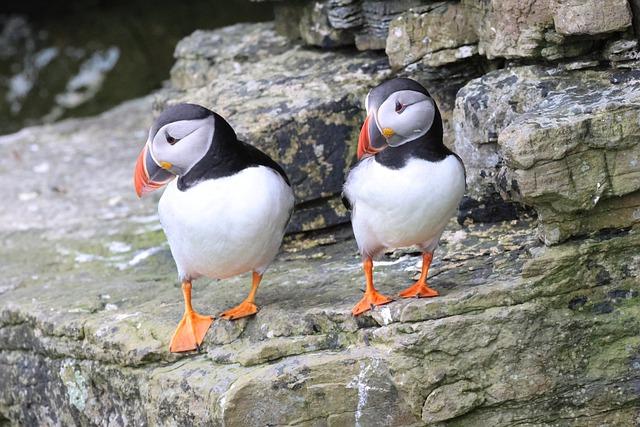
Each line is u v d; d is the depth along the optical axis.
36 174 15.62
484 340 8.28
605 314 8.52
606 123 8.31
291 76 11.67
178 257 8.72
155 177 8.41
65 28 22.72
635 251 8.59
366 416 8.30
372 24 11.55
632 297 8.57
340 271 9.86
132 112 18.64
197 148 8.25
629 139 8.34
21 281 11.59
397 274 9.41
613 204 8.53
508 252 9.35
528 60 9.84
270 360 8.51
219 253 8.41
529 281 8.38
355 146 10.71
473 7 10.30
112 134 17.41
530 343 8.37
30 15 23.05
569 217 8.47
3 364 10.76
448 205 8.13
